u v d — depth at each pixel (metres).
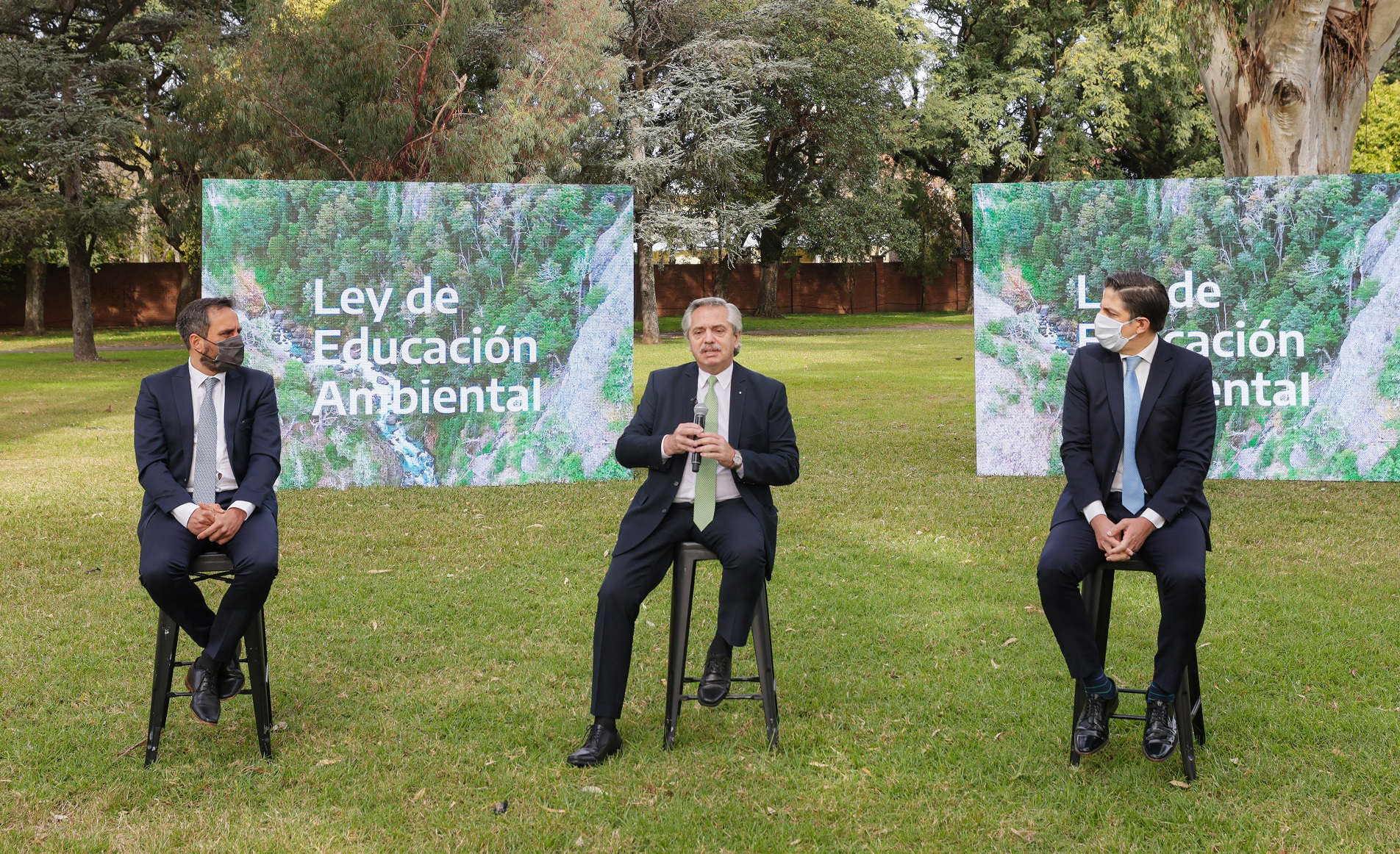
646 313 29.59
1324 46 10.54
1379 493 8.10
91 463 9.83
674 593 3.66
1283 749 3.54
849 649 4.63
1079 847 2.92
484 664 4.45
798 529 7.00
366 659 4.52
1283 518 7.21
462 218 8.57
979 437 9.01
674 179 30.05
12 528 7.05
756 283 45.69
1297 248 8.51
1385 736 3.62
